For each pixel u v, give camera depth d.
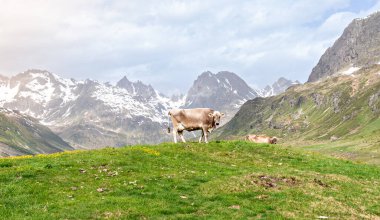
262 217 24.77
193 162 40.56
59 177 31.05
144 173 34.00
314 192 31.05
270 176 34.59
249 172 37.16
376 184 37.38
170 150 44.72
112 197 26.62
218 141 51.94
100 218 22.91
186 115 48.53
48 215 23.09
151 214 24.05
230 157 45.50
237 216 24.33
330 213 26.44
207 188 30.38
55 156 40.47
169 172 35.19
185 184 31.23
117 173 33.22
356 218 25.84
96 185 29.80
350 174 41.56
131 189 29.00
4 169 32.97
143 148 44.38
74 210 23.91
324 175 37.81
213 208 26.02
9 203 25.36
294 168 42.44
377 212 27.81
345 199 30.06
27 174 31.09
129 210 24.22
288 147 54.75
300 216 25.31
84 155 39.91
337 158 52.03
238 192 29.70
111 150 43.78
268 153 48.69
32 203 25.55
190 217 23.77
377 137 199.88
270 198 28.78
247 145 50.53
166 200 27.16
